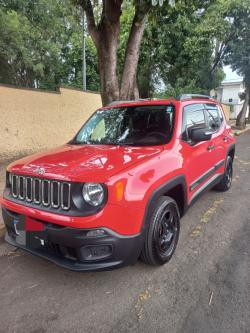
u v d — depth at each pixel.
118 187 2.72
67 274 3.32
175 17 15.02
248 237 4.14
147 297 2.90
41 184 2.89
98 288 3.06
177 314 2.66
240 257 3.60
